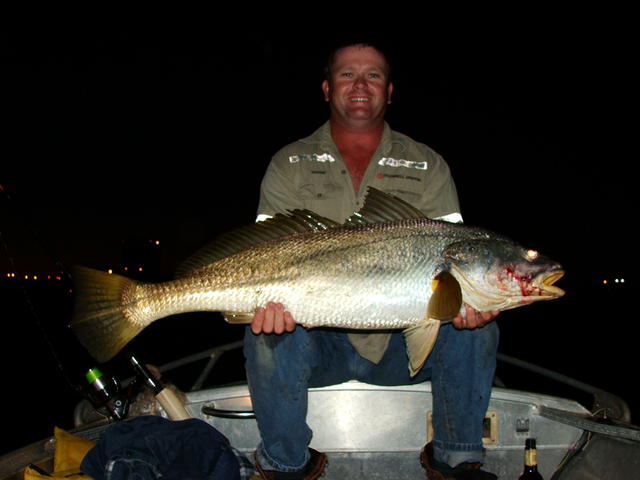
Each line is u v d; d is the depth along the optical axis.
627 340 9.41
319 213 1.49
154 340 9.49
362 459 1.46
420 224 1.32
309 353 1.30
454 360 1.30
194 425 1.23
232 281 1.29
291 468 1.29
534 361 7.47
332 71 1.54
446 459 1.30
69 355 7.56
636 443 1.21
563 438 1.43
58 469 1.22
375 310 1.28
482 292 1.30
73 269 1.27
